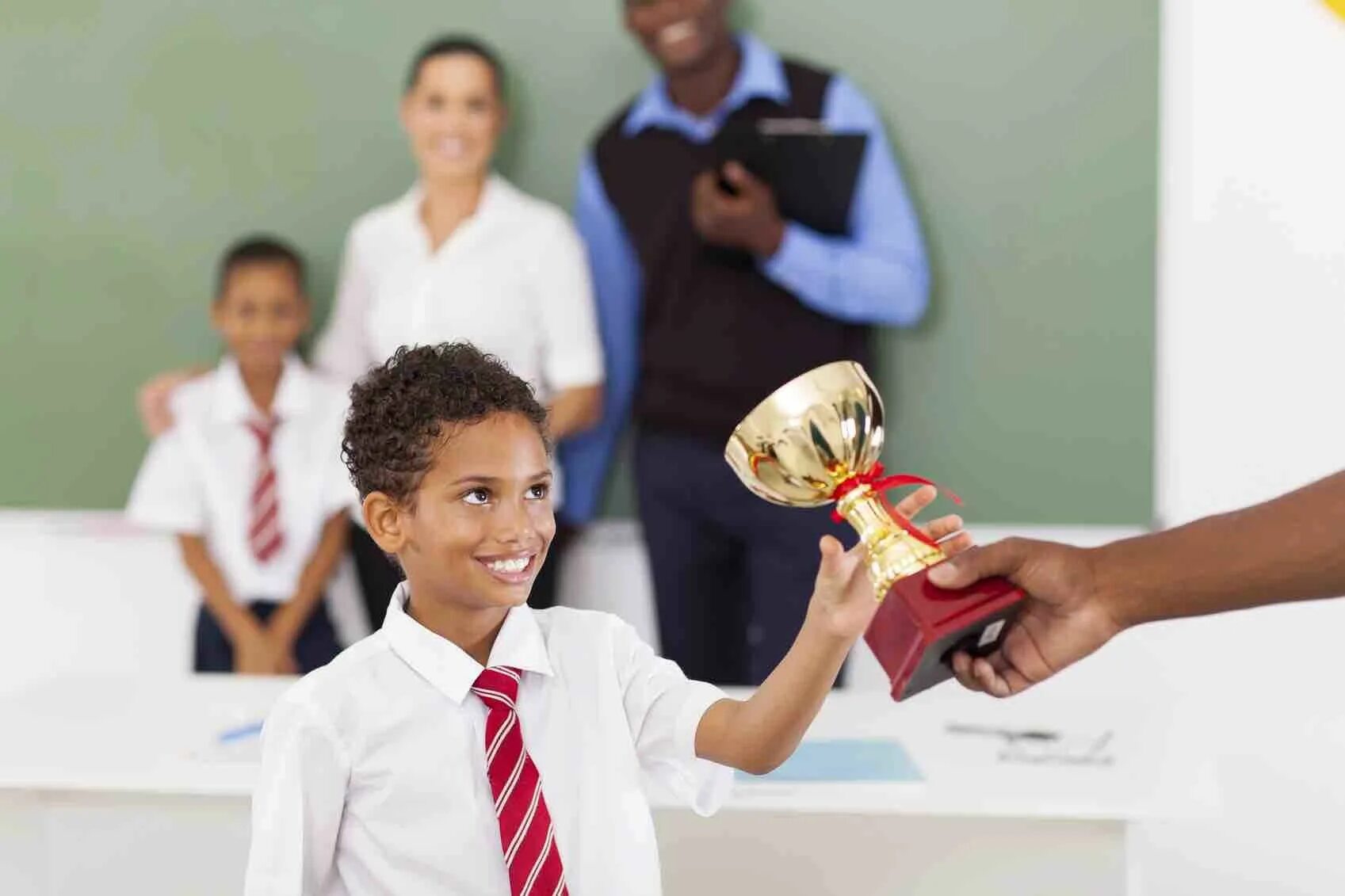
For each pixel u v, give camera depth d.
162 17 2.92
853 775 1.74
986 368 2.83
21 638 3.01
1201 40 2.72
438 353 1.19
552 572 2.92
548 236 2.86
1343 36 2.67
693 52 2.80
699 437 2.87
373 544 2.92
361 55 2.89
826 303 2.82
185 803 1.81
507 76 2.88
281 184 2.93
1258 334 2.75
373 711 1.19
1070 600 1.19
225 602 2.91
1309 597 1.13
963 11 2.78
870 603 1.08
